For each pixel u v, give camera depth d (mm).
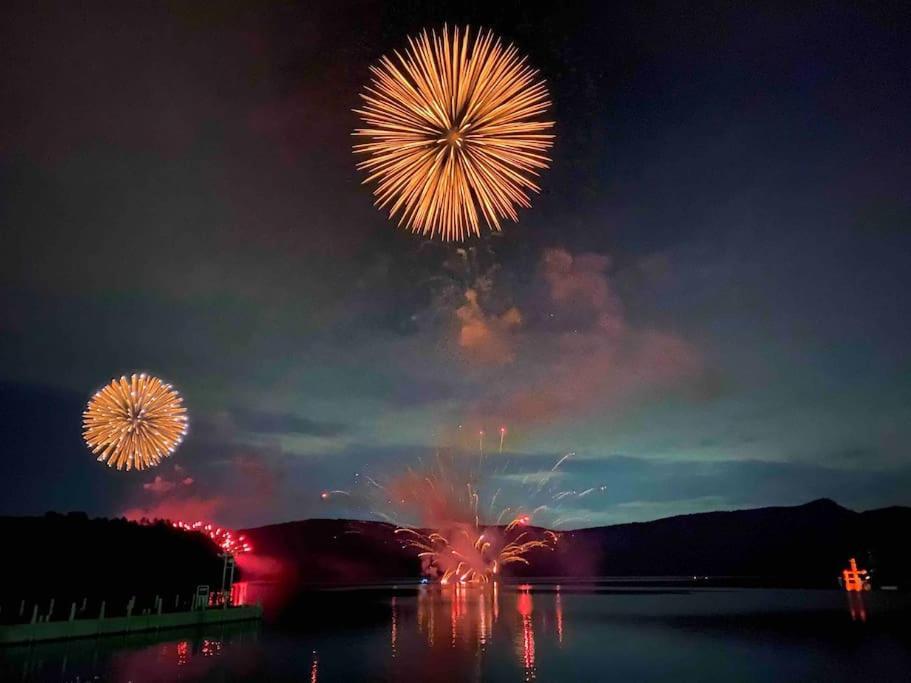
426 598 93250
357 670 30719
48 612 37375
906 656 35656
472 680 28844
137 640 35656
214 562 55656
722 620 57938
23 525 42719
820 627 51312
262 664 30875
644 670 31766
